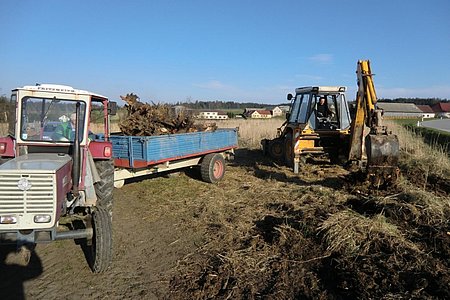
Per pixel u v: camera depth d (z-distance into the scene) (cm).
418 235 492
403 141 1384
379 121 697
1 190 368
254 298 390
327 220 525
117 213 681
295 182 888
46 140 520
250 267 452
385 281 388
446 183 808
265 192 790
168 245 537
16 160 436
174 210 695
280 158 1273
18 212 372
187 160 880
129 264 479
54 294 405
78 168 453
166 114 941
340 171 992
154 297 401
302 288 403
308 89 1074
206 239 552
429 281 382
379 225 505
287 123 1241
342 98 1071
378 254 447
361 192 691
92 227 448
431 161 989
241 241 535
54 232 388
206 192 816
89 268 466
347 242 472
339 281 405
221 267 453
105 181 604
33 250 520
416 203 579
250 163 1232
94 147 580
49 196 380
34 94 513
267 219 614
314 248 483
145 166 706
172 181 930
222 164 951
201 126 998
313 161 1128
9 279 438
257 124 2325
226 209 688
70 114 530
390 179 679
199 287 418
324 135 1030
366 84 748
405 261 428
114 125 1341
